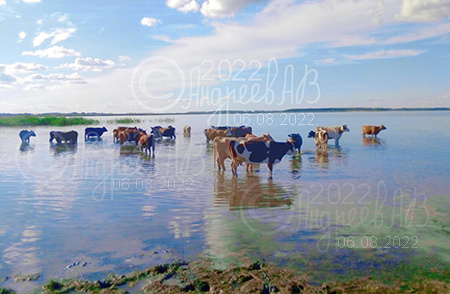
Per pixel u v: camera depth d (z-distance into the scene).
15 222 8.30
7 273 5.71
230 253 6.39
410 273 5.58
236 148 14.09
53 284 5.28
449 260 6.04
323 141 23.80
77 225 8.07
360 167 15.65
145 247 6.71
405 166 15.71
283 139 30.09
